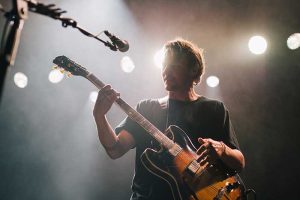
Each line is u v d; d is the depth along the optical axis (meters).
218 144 2.78
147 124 2.93
